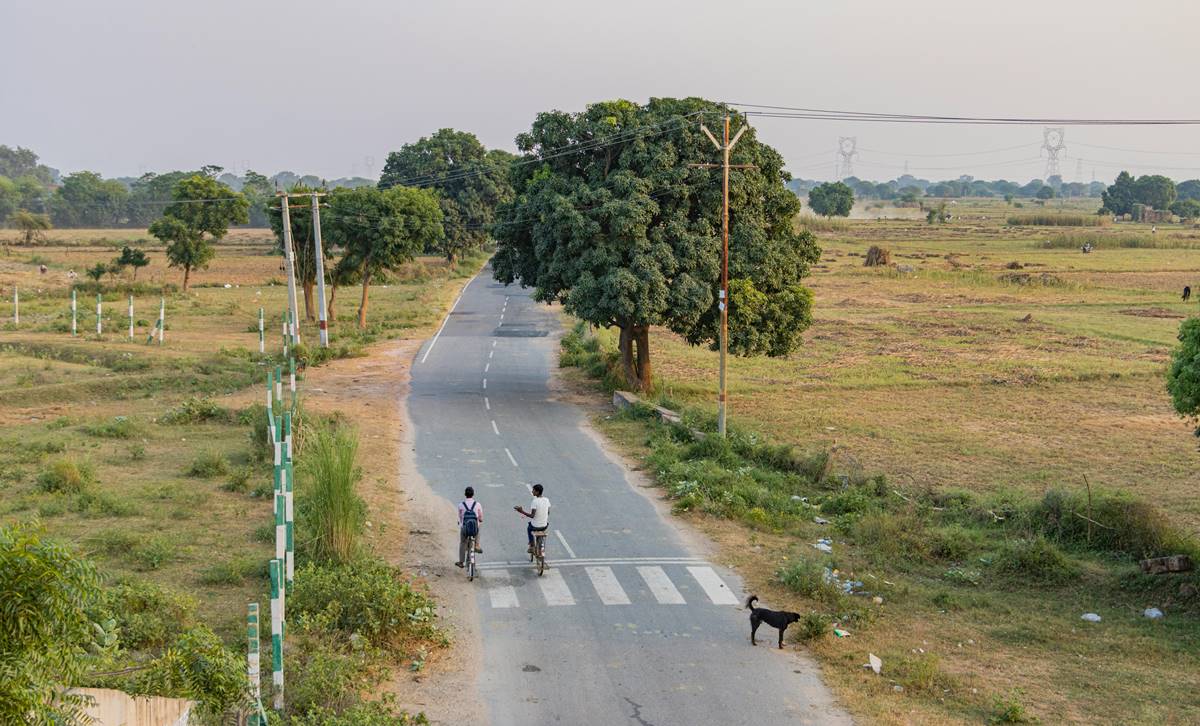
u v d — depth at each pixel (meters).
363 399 42.31
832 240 164.38
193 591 19.09
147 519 23.91
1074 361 53.72
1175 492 29.36
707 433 34.22
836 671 17.06
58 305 68.81
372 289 91.62
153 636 15.36
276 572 13.77
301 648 15.96
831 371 51.62
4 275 90.12
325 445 21.88
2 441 31.14
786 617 17.81
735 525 25.81
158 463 29.83
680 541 24.39
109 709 9.61
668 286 39.53
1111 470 32.09
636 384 44.75
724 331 33.69
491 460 32.47
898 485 29.72
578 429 37.47
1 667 7.20
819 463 30.62
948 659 17.81
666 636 18.48
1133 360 54.22
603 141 40.28
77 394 40.25
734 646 18.08
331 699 14.19
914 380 48.50
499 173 115.50
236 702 11.50
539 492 21.86
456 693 15.85
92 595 8.09
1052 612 20.52
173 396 41.16
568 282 41.62
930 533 25.08
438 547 23.53
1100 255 128.38
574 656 17.47
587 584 21.22
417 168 115.38
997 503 27.36
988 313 75.12
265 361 49.53
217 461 28.59
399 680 16.20
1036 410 42.06
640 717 15.18
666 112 41.69
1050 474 31.44
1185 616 20.17
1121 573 22.11
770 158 42.19
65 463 26.08
